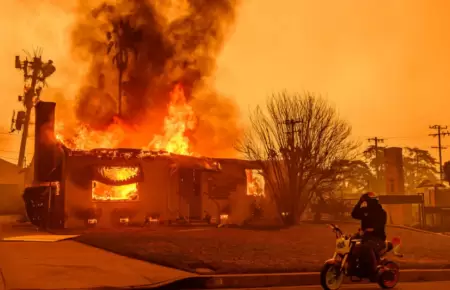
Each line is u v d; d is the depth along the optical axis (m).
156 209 26.58
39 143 27.56
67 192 25.17
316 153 26.28
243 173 29.08
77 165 25.42
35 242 17.36
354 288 10.02
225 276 10.05
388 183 36.53
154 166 26.78
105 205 25.73
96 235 18.53
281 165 26.80
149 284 9.26
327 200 32.50
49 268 10.93
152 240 16.28
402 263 12.18
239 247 14.77
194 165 27.02
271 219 29.05
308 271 10.95
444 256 14.02
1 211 48.16
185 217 27.38
